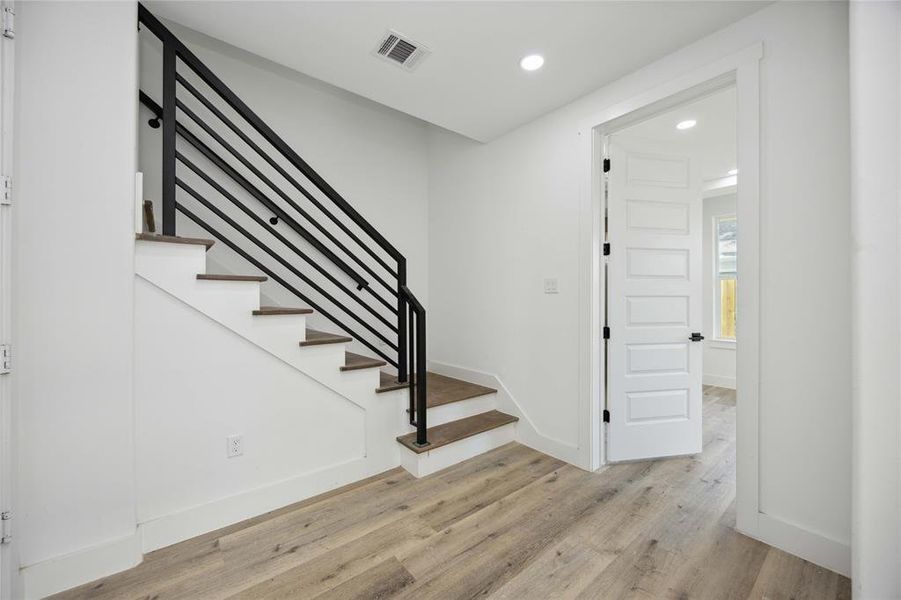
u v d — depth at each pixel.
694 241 2.85
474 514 2.02
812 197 1.64
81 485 1.52
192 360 1.82
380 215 3.69
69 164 1.49
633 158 2.73
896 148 1.27
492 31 1.92
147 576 1.56
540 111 2.77
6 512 1.33
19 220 1.39
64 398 1.49
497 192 3.24
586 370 2.55
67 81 1.49
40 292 1.44
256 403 2.01
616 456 2.63
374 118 3.65
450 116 2.84
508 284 3.13
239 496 1.95
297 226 2.28
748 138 1.81
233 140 2.85
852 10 1.34
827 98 1.60
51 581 1.46
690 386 2.78
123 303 1.61
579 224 2.59
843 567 1.57
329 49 2.06
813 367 1.65
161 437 1.74
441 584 1.53
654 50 2.07
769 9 1.75
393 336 3.76
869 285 1.30
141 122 2.46
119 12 1.60
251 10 1.78
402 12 1.79
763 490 1.80
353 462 2.36
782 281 1.73
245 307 1.96
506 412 3.13
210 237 2.75
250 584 1.53
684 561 1.66
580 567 1.63
